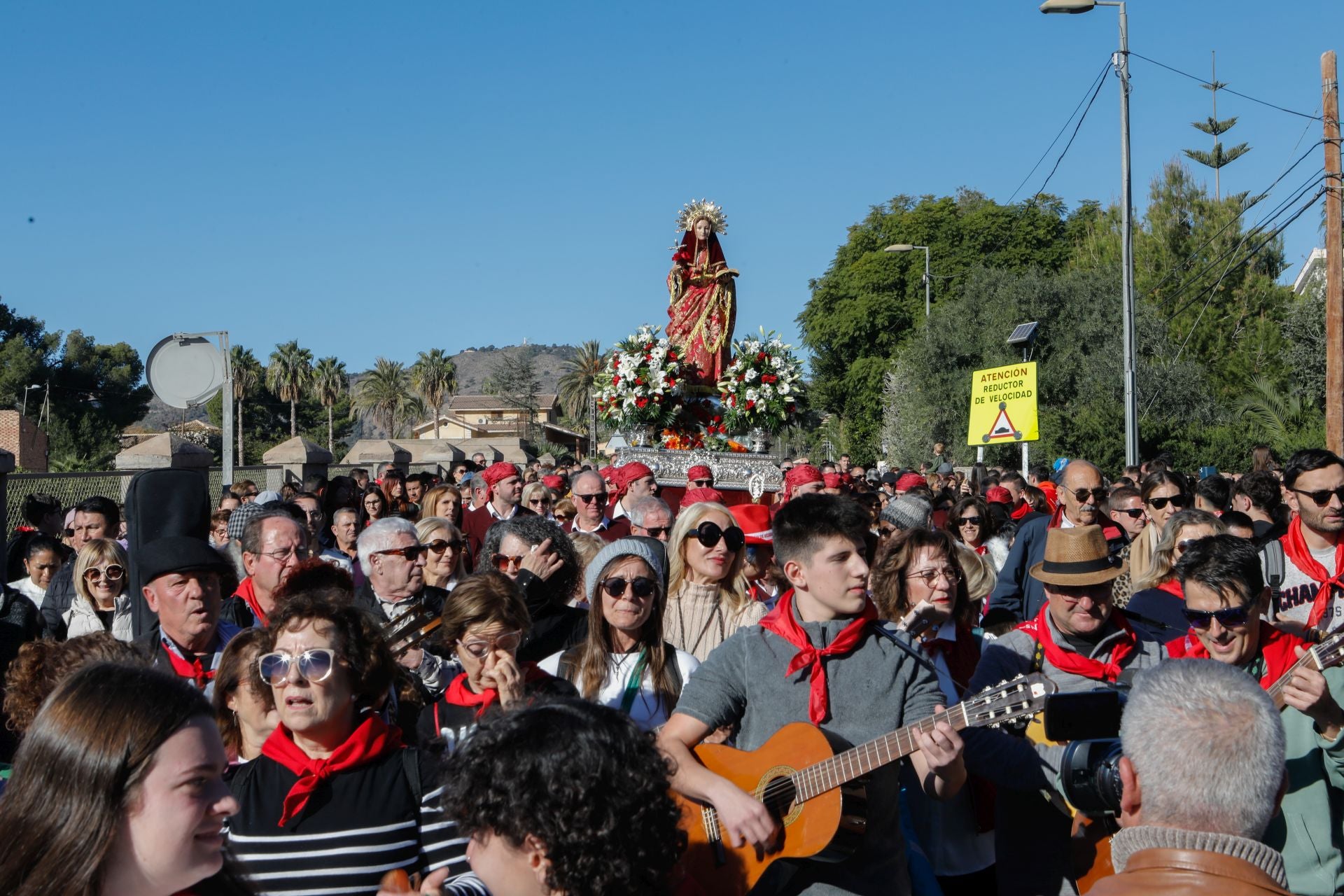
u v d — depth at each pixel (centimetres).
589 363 8631
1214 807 220
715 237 1330
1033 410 1546
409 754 318
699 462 1202
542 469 1903
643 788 222
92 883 206
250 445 8025
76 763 207
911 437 3641
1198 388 3131
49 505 892
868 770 324
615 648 438
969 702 316
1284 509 798
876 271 5100
